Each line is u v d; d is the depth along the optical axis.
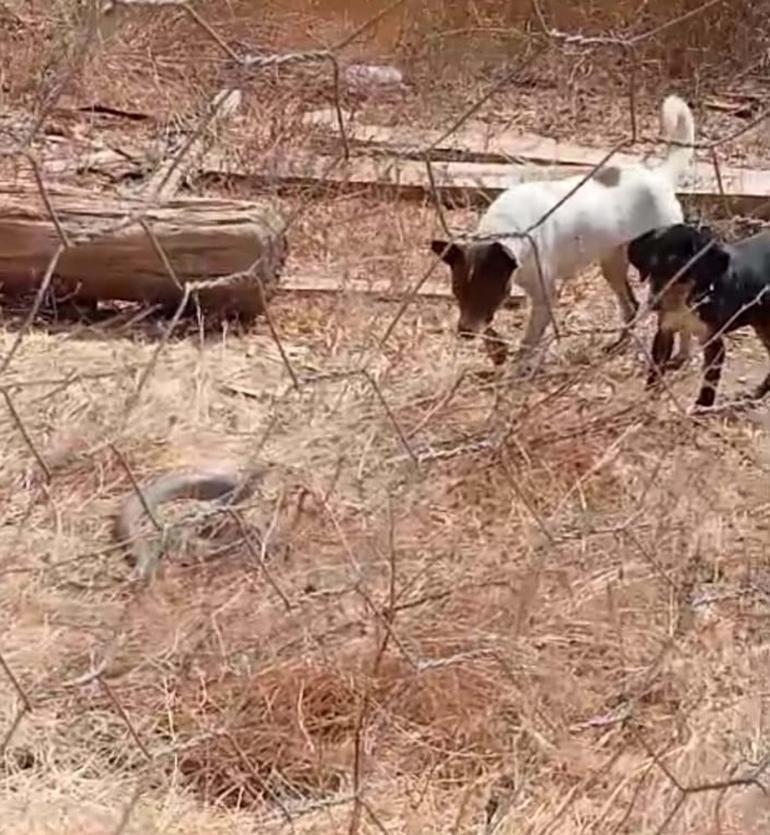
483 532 3.51
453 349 4.70
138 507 3.63
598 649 3.18
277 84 6.34
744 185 6.14
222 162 5.91
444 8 7.96
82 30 6.02
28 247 4.96
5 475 3.84
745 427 4.41
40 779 2.80
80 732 2.91
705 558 3.57
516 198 4.73
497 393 3.96
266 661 3.01
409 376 4.41
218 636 3.09
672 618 3.29
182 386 4.46
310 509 3.58
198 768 2.85
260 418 4.25
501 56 7.65
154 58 6.93
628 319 4.95
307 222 5.46
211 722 2.92
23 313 4.98
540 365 4.06
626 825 2.69
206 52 7.03
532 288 4.70
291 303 5.12
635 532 3.50
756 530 3.78
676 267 4.34
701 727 2.96
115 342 4.77
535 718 2.94
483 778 2.83
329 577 3.31
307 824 2.71
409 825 2.72
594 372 4.21
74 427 4.07
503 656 3.03
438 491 3.62
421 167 6.05
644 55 7.71
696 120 7.19
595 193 4.86
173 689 3.00
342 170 5.53
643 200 4.93
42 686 3.00
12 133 4.45
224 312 5.00
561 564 3.41
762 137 6.86
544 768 2.84
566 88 7.39
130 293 5.03
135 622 3.20
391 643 3.01
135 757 2.87
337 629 3.08
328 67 6.50
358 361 4.48
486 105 7.22
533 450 3.82
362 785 2.71
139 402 4.19
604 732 2.94
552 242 4.73
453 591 3.20
